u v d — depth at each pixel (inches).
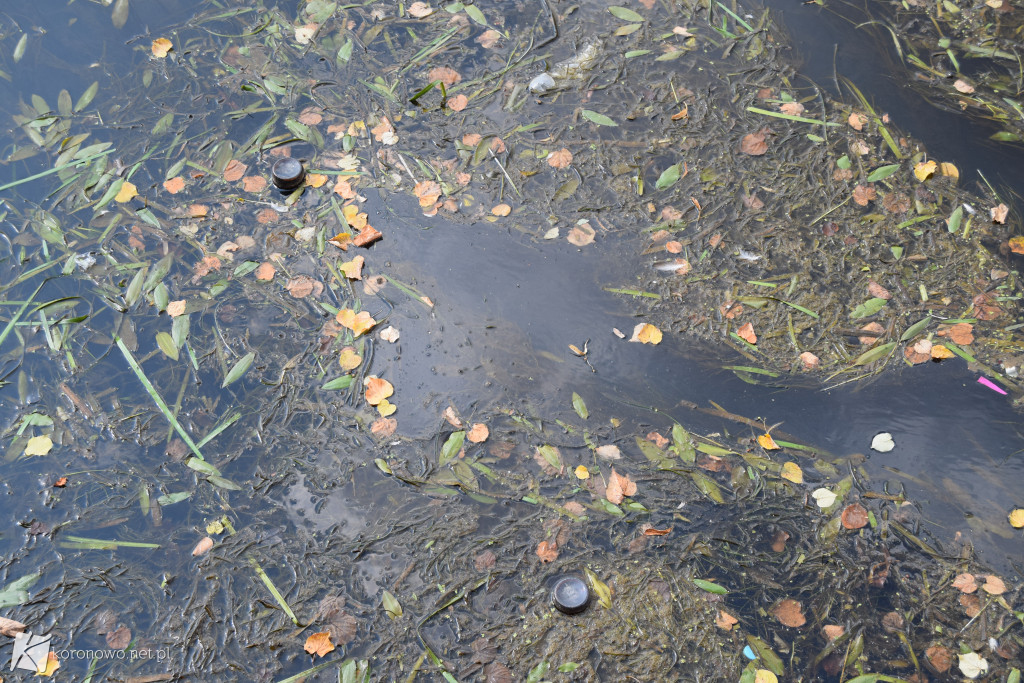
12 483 79.2
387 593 72.0
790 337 89.1
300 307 91.7
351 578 73.0
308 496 78.1
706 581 72.7
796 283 93.0
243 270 94.5
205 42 120.0
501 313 91.6
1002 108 111.0
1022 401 84.3
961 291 92.4
